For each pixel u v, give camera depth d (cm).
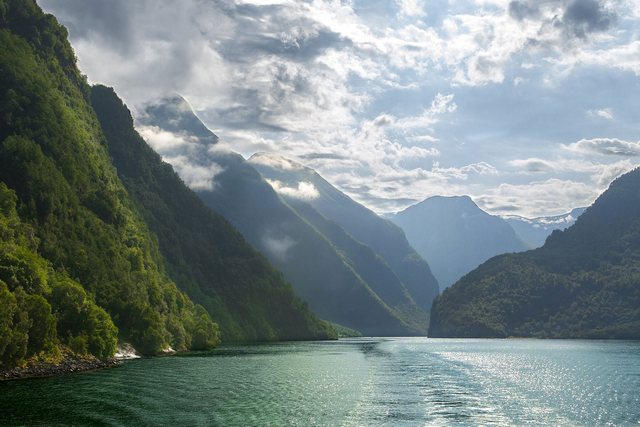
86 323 16275
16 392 10944
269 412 9869
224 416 9438
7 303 12812
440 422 9394
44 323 14125
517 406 11031
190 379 13788
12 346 13012
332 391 12475
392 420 9456
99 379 12962
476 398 11875
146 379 13388
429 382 14462
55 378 12962
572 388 13900
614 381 15488
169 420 9031
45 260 17950
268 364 18950
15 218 17788
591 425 9444
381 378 15225
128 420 8931
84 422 8694
